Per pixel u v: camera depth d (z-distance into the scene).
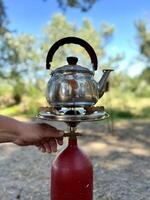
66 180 0.49
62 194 0.50
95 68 0.53
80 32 3.32
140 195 0.91
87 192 0.50
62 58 2.51
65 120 0.48
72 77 0.49
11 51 3.34
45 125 0.50
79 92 0.48
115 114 2.89
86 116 0.48
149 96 4.25
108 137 1.84
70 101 0.48
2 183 1.01
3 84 3.49
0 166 1.20
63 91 0.48
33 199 0.88
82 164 0.50
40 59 3.27
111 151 1.49
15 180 1.04
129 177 1.08
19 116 2.92
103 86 0.55
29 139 0.49
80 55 2.54
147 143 1.69
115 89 3.94
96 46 3.35
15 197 0.90
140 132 2.02
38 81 3.29
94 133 1.95
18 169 1.16
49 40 3.24
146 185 1.00
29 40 3.30
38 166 1.19
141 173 1.13
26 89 3.40
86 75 0.49
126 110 3.21
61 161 0.50
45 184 1.00
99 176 1.08
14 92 3.45
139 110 3.27
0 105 3.42
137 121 2.55
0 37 3.32
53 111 0.50
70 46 2.55
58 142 0.51
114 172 1.14
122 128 2.17
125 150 1.51
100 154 1.43
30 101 3.20
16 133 0.49
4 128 0.48
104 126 2.22
